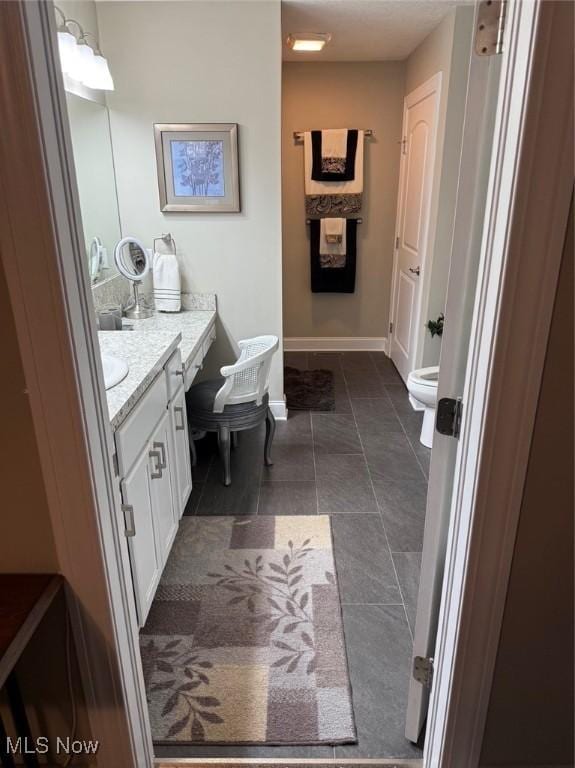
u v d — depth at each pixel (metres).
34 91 0.77
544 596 1.07
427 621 1.29
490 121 0.92
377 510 2.50
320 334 4.88
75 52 2.19
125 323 2.88
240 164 2.99
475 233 0.99
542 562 1.04
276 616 1.86
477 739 1.21
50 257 0.84
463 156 0.96
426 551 1.25
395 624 1.83
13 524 1.02
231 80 2.84
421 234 3.61
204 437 3.21
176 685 1.60
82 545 1.03
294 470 2.86
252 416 2.64
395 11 2.92
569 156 0.79
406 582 2.03
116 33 2.77
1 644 0.88
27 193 0.81
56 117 0.82
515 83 0.79
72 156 0.89
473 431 0.98
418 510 2.50
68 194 0.87
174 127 2.90
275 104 2.88
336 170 4.25
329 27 3.20
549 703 1.18
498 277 0.87
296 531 2.33
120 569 1.13
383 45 3.63
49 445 0.95
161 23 2.76
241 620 1.84
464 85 2.96
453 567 1.11
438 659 1.22
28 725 1.16
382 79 4.14
